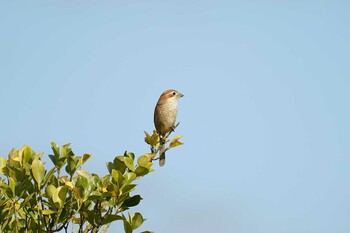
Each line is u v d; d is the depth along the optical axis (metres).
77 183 7.18
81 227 7.14
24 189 7.17
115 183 7.28
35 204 7.18
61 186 7.12
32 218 7.14
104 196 7.12
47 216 7.20
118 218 7.10
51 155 7.64
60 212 6.96
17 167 7.43
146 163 7.69
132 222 7.34
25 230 7.12
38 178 7.09
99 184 7.31
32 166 7.09
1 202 6.82
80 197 6.99
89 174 7.41
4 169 7.39
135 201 7.47
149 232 7.37
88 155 7.66
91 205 7.39
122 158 7.69
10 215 6.86
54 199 6.97
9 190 7.00
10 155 7.75
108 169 7.81
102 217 7.08
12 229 7.13
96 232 7.09
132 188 7.27
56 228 7.04
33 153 7.54
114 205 7.27
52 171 7.16
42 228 7.20
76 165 7.59
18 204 7.25
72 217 7.19
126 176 7.37
